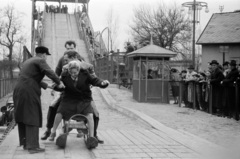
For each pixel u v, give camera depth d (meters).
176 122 11.17
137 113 12.58
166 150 7.12
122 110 14.12
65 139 7.17
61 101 7.55
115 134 8.96
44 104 16.08
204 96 13.77
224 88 12.26
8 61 29.30
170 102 18.69
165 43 46.34
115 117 12.72
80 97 7.41
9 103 11.05
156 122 10.77
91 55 32.03
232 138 8.65
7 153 6.79
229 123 10.99
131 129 10.09
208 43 33.44
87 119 7.30
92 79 7.41
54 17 44.72
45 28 40.56
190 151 7.04
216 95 12.75
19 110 6.82
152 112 13.42
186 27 45.88
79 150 7.10
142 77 17.02
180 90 15.82
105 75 25.73
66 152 6.90
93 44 36.16
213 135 9.06
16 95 6.86
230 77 11.97
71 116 7.43
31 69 6.96
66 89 7.43
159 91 17.12
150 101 17.03
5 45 43.91
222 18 36.03
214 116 12.57
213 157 6.57
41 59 7.07
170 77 17.91
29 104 6.82
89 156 6.63
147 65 17.00
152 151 7.03
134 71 17.92
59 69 8.29
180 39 46.19
